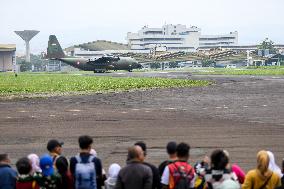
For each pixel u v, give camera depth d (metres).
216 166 15.98
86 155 17.47
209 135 40.28
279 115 55.44
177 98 82.50
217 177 15.89
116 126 47.03
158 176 16.59
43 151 33.53
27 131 44.00
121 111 61.91
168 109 63.94
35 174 17.06
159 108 65.44
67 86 120.62
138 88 112.50
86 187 17.06
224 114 57.06
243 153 31.86
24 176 16.92
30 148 34.91
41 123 49.91
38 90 106.25
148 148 34.28
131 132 42.78
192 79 156.88
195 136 39.81
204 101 76.00
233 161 29.22
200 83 132.12
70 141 38.00
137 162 16.08
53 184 16.95
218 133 41.44
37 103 75.06
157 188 16.66
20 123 50.22
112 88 112.19
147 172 15.88
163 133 41.84
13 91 103.38
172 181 16.16
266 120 50.72
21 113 60.31
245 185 16.47
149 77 173.38
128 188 15.76
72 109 65.06
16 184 17.02
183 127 45.69
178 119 52.41
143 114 57.91
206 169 16.42
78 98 84.75
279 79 155.88
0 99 83.12
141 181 15.76
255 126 45.91
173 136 40.03
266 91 98.69
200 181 16.53
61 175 17.34
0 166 17.28
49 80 160.75
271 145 35.00
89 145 17.56
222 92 96.75
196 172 17.05
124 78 163.88
